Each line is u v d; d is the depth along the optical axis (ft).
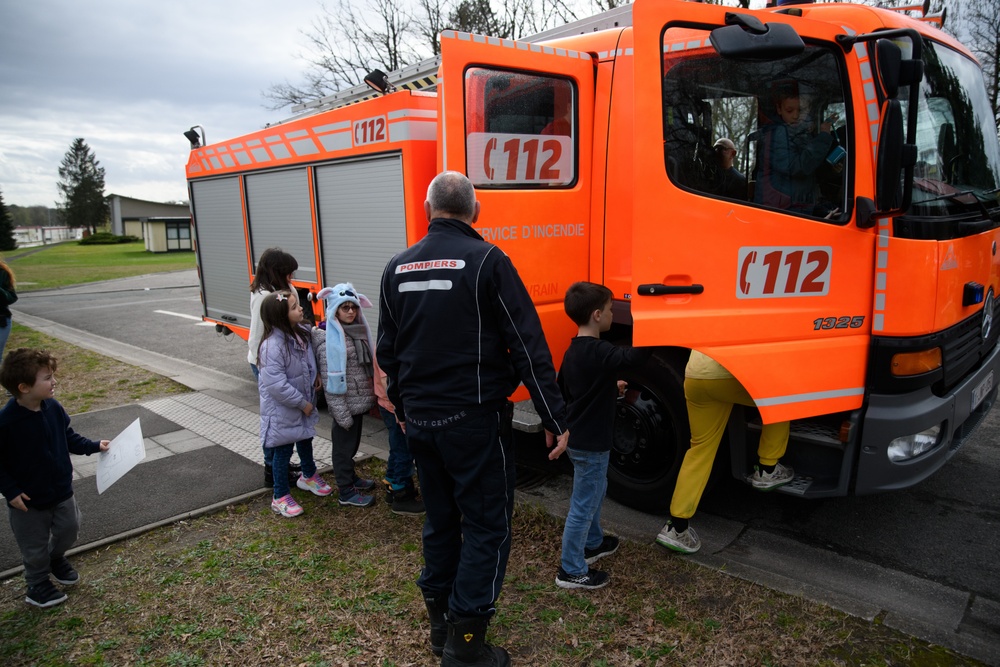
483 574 8.29
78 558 11.75
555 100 12.82
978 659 8.64
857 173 9.77
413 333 8.35
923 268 9.70
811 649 8.84
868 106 9.67
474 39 11.68
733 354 9.78
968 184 11.48
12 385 9.62
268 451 14.03
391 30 73.15
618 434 13.34
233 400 21.80
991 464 15.44
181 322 41.83
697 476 10.96
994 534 12.33
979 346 11.78
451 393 8.13
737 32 8.59
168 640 9.44
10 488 9.64
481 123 11.92
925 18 12.76
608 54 12.81
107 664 8.96
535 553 11.48
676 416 12.21
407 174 14.10
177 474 15.30
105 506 13.64
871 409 10.27
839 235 9.91
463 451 8.14
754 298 9.89
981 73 13.15
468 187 8.63
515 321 8.04
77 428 19.04
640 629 9.36
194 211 24.25
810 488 10.84
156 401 21.81
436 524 8.85
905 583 10.73
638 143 9.23
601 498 10.30
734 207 9.70
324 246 17.37
